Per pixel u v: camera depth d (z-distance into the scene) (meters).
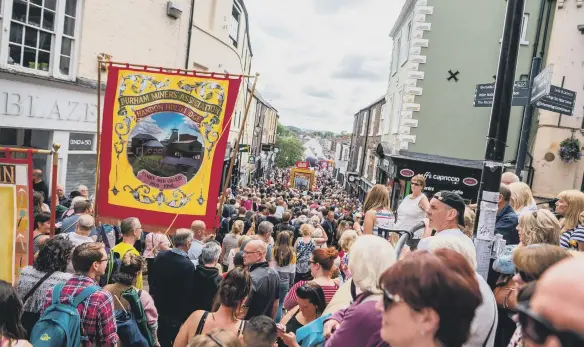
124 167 6.27
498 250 3.94
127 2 11.25
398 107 17.94
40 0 9.24
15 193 4.46
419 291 1.33
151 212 6.23
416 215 5.32
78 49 10.20
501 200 4.62
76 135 10.59
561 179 12.86
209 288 4.99
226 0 16.52
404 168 15.12
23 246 4.48
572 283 0.93
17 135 9.80
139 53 11.85
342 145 67.12
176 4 12.54
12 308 2.53
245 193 20.80
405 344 1.37
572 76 12.69
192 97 6.16
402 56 18.05
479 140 15.03
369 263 2.29
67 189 10.49
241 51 20.81
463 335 1.34
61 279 3.49
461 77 14.99
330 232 12.23
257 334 2.95
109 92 6.25
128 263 4.09
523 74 14.10
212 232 6.12
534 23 14.00
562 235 4.23
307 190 42.81
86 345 3.36
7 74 8.59
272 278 4.95
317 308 3.85
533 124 13.80
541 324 0.94
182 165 6.21
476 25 14.86
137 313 4.10
